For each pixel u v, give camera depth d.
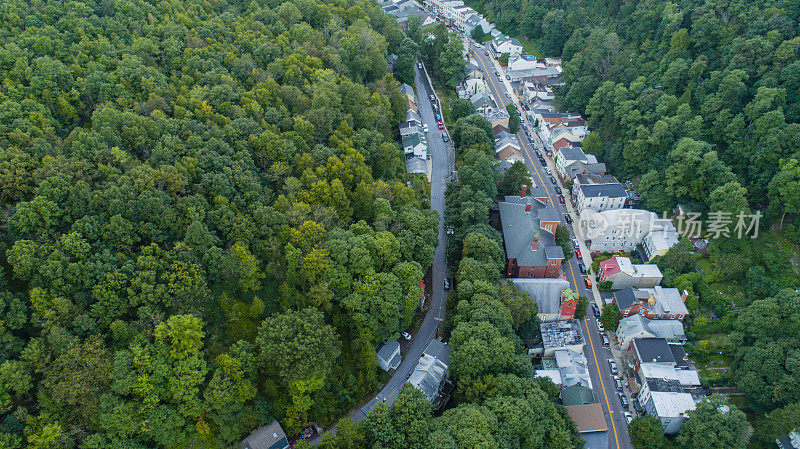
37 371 79.38
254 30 177.00
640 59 196.12
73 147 101.62
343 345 108.25
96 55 136.12
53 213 90.75
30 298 85.31
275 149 125.75
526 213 149.25
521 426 93.00
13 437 74.56
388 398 107.44
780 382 108.25
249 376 92.81
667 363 118.12
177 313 92.56
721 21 176.75
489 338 105.38
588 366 125.00
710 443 101.25
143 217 97.31
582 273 147.88
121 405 80.06
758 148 144.75
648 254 147.88
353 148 140.12
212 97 134.88
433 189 170.12
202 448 88.19
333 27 191.88
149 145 113.62
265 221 109.81
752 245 142.50
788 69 149.62
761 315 118.56
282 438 93.00
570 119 199.00
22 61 120.81
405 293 116.56
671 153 157.00
